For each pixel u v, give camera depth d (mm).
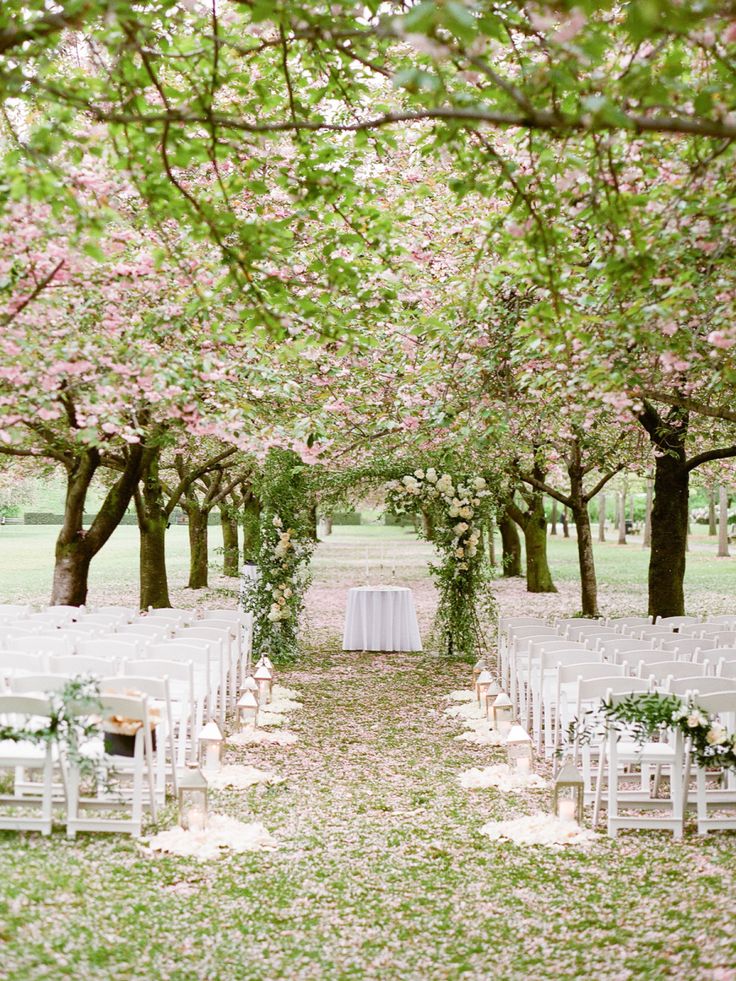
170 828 6496
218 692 10852
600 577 30250
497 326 8570
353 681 13094
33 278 7242
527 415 10047
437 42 3230
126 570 34250
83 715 6250
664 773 7953
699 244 5879
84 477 13312
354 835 6559
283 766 8508
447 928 5020
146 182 5410
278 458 14078
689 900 5297
